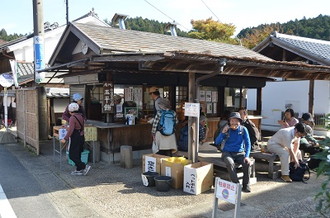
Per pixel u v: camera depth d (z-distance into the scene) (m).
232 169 5.35
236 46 12.36
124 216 4.34
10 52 16.97
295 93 12.77
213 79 9.22
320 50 12.49
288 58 12.91
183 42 10.15
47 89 11.63
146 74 7.88
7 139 10.47
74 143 6.36
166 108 6.68
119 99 7.82
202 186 5.33
